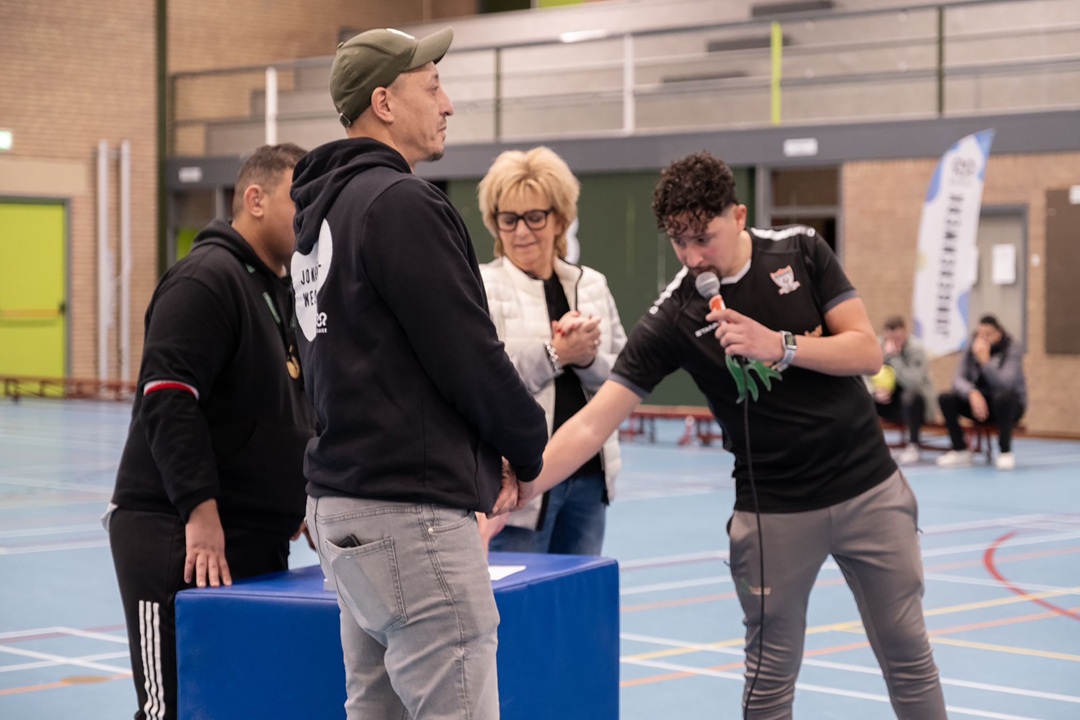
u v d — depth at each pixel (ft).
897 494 10.33
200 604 9.66
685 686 16.01
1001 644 18.06
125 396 64.59
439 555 7.46
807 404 10.08
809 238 10.42
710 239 9.98
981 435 42.60
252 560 10.59
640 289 54.75
